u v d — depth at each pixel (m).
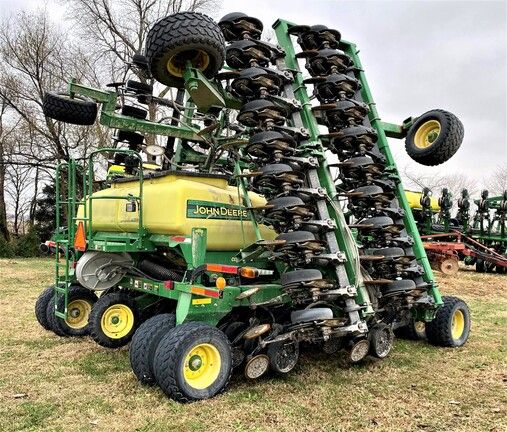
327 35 5.24
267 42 4.82
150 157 6.16
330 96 5.29
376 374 4.62
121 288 5.88
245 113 4.58
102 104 5.19
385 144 5.52
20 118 24.03
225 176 4.90
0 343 5.63
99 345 5.48
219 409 3.70
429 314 5.48
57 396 3.94
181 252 4.52
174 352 3.73
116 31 22.00
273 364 4.24
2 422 3.44
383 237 5.21
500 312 8.13
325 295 4.37
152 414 3.58
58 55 21.97
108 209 5.20
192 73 4.25
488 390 4.23
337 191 4.85
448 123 5.48
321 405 3.82
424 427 3.46
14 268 14.50
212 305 4.15
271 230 5.13
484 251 15.19
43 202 25.28
